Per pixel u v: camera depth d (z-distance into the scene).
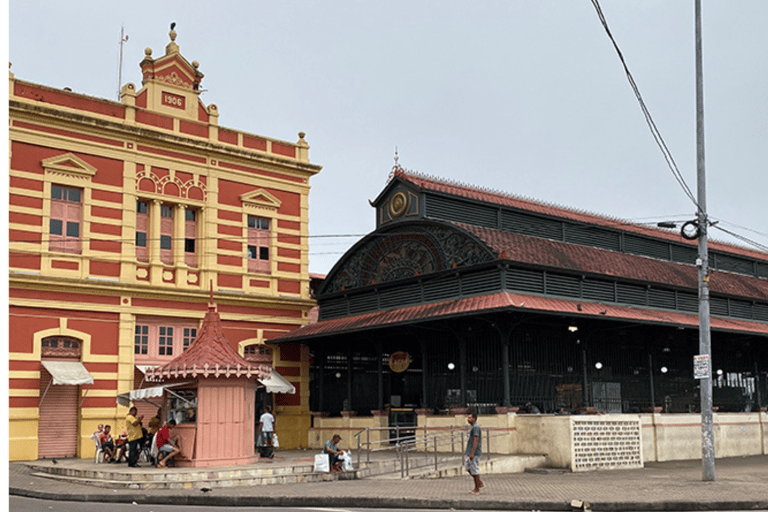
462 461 22.83
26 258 26.77
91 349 27.91
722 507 15.23
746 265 40.66
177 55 31.55
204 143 31.25
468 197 29.88
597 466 24.08
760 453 33.06
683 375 31.62
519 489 17.78
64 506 15.73
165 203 30.50
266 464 21.94
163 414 23.00
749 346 34.41
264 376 22.73
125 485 18.89
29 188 27.08
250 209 32.66
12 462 25.02
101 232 28.56
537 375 26.17
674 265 34.62
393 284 29.45
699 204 20.20
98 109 28.95
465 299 26.25
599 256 30.92
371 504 16.19
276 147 33.97
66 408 27.47
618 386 28.52
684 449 29.42
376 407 31.56
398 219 30.08
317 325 31.77
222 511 15.23
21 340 26.39
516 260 25.31
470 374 26.67
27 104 26.95
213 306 23.62
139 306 29.17
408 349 31.75
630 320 26.20
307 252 34.25
